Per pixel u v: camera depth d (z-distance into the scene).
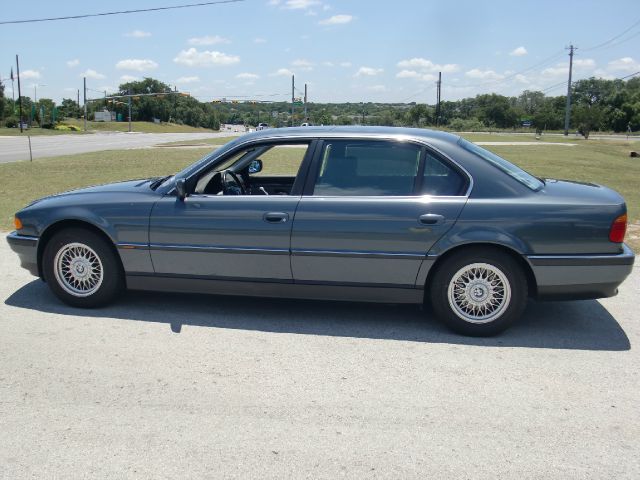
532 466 2.91
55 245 5.09
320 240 4.61
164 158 24.11
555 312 5.21
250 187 5.80
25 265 5.29
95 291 5.11
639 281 6.19
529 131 95.88
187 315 5.03
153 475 2.82
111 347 4.34
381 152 4.69
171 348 4.34
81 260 5.10
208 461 2.93
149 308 5.20
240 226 4.71
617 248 4.43
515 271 4.46
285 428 3.24
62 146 36.75
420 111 99.81
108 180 15.30
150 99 148.88
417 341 4.50
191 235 4.82
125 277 5.09
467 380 3.85
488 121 112.75
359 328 4.76
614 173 19.72
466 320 4.58
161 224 4.86
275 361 4.12
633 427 3.28
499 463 2.93
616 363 4.12
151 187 5.11
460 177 4.55
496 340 4.54
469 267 4.51
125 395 3.61
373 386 3.75
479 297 4.55
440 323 4.88
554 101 121.88
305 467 2.88
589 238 4.38
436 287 4.59
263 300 5.45
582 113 65.69
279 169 6.02
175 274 4.93
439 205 4.47
